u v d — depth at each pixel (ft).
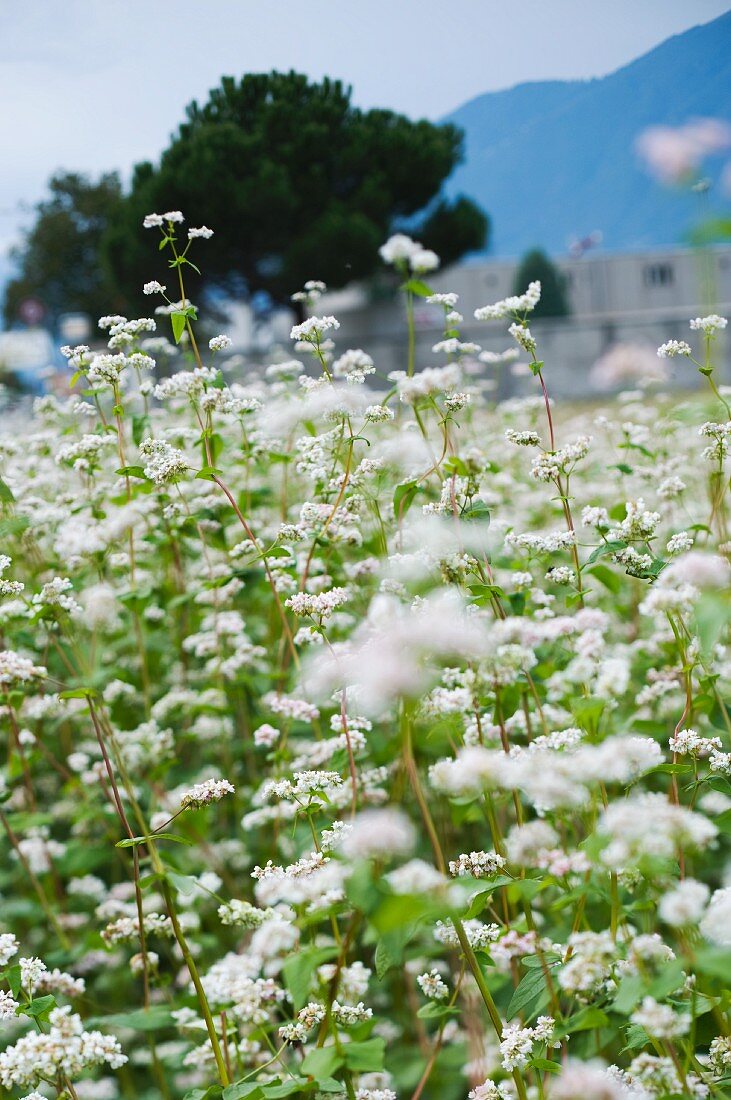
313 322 3.63
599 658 2.59
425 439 3.24
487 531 3.32
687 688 2.87
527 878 2.81
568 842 3.27
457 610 2.83
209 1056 2.96
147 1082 3.47
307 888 2.50
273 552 3.43
